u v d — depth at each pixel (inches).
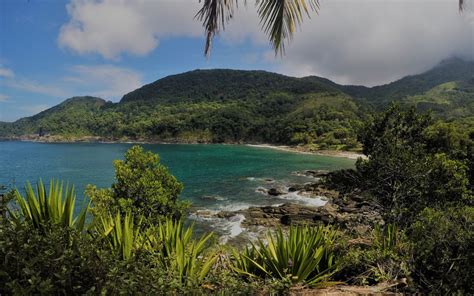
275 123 5017.2
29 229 109.3
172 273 133.1
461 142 866.8
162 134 5511.8
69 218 139.8
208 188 1280.8
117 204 342.6
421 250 189.9
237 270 166.7
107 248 119.4
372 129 458.3
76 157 2812.5
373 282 185.3
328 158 2647.6
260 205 1000.9
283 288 148.8
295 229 204.2
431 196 356.2
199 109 6579.7
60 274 96.5
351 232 250.1
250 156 2832.2
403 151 399.2
